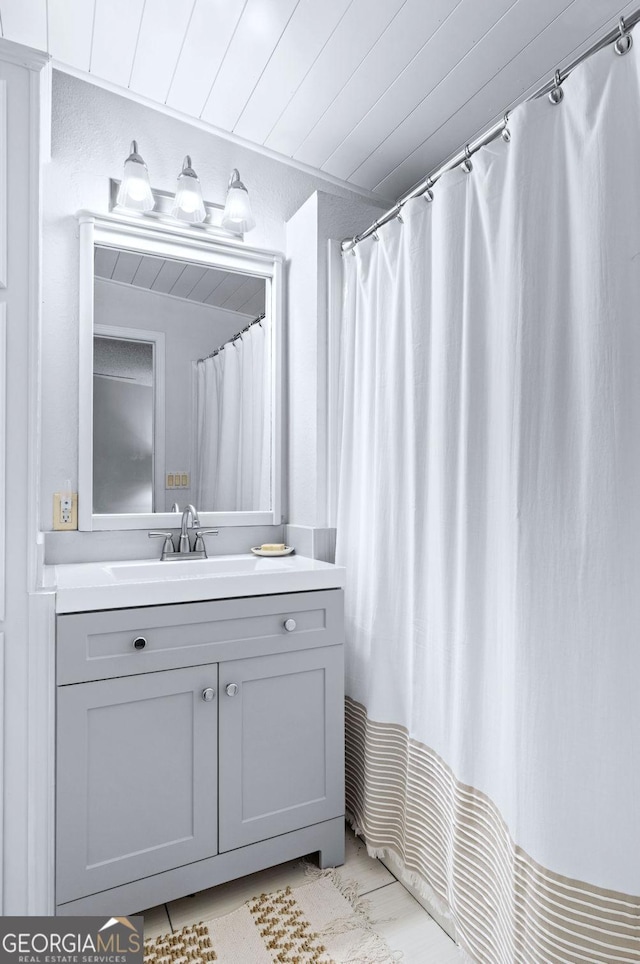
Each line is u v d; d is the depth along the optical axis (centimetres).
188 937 137
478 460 136
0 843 124
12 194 129
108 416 189
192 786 144
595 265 105
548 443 113
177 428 202
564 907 103
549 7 148
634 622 99
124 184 178
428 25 154
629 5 147
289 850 157
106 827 133
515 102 186
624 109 103
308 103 189
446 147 211
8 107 128
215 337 210
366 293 191
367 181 233
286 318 226
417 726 156
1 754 125
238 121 200
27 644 128
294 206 225
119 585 136
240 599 153
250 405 216
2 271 127
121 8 152
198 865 144
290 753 159
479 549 134
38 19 157
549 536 111
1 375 126
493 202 133
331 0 146
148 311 197
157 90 187
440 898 143
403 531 170
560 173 115
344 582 172
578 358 110
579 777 104
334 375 205
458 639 137
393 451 171
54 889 128
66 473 182
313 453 206
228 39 162
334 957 132
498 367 133
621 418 101
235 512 212
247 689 153
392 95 184
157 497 197
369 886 159
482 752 131
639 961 95
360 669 184
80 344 182
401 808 164
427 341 160
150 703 140
